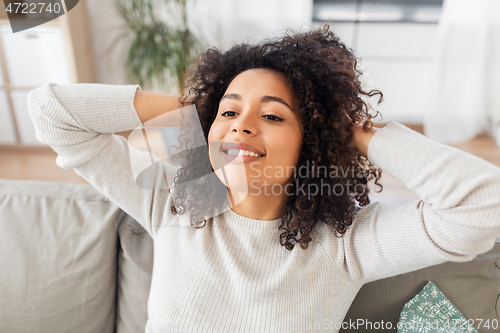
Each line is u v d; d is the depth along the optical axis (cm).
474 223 54
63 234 89
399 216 65
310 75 66
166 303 72
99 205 94
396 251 64
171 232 79
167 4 295
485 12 300
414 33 328
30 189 96
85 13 304
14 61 277
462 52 314
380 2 327
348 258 70
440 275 85
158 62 285
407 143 63
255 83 67
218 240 75
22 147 302
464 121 331
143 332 90
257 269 71
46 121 72
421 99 343
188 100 77
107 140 77
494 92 330
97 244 89
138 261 91
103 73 335
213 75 78
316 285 70
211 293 71
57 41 275
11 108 289
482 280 85
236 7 315
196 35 318
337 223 72
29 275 87
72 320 88
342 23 336
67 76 287
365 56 335
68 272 88
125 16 295
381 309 87
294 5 310
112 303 93
